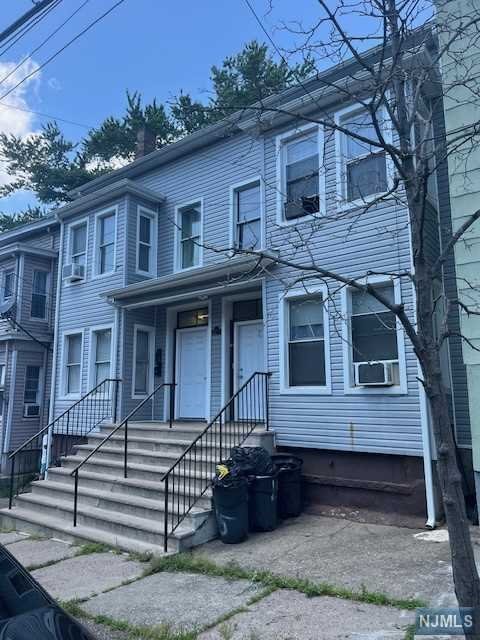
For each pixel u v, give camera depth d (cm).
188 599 462
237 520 634
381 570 494
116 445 961
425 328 289
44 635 211
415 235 303
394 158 310
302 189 895
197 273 970
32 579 260
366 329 771
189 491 691
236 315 1052
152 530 641
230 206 1058
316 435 789
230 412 1011
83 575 552
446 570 480
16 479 1334
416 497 684
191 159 1168
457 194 680
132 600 468
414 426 698
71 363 1268
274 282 887
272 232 915
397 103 332
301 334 848
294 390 827
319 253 839
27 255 1566
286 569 519
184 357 1144
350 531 649
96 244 1239
